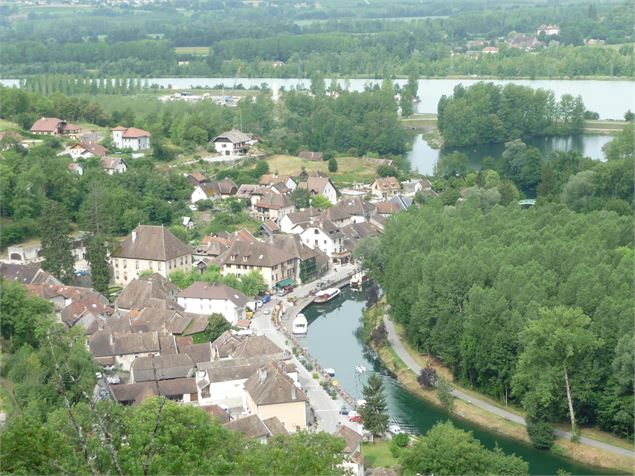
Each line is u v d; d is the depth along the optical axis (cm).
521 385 15050
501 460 12369
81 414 9844
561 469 13325
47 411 13088
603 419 14738
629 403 14250
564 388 14850
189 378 16288
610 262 17962
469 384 16850
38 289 19938
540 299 15838
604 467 14000
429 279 17838
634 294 15588
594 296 15625
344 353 18938
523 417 15562
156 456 9238
